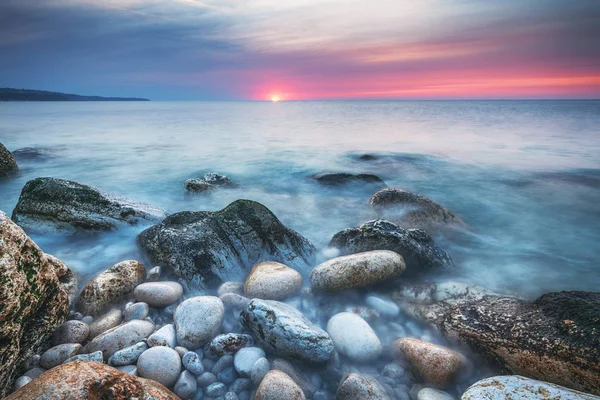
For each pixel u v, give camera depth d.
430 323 4.82
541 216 10.30
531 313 4.36
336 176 12.84
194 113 75.44
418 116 61.56
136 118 53.44
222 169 15.98
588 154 19.98
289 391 3.29
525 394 2.89
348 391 3.55
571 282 6.44
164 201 11.23
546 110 84.00
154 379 3.53
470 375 4.04
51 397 2.57
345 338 4.27
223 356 4.00
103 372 2.87
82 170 15.59
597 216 10.26
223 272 5.96
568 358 3.58
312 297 5.37
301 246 6.86
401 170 16.16
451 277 6.35
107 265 6.57
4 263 3.45
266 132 32.41
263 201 11.15
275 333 4.04
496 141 25.78
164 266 5.93
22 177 13.80
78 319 4.66
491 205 11.33
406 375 4.01
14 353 3.47
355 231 6.81
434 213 8.78
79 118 51.03
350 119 53.84
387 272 5.46
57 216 7.47
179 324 4.27
